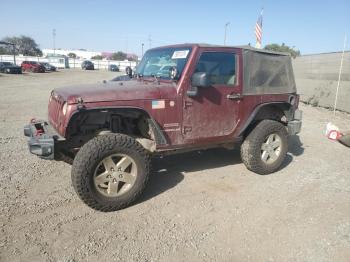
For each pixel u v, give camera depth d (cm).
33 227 362
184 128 448
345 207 426
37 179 495
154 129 427
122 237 349
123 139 396
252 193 461
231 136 494
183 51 458
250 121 505
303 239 352
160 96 422
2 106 1191
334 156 649
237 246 338
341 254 328
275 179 516
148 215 395
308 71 1655
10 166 543
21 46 10425
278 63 536
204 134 467
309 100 1619
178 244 339
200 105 455
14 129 808
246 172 542
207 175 525
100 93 392
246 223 381
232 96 480
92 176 381
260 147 516
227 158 612
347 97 1291
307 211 413
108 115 438
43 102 1330
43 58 6781
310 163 600
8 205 410
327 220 392
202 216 396
